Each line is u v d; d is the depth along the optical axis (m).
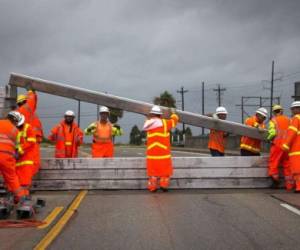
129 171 12.80
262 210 9.91
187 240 7.60
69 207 10.33
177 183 12.84
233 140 53.00
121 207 10.32
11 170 9.17
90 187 12.75
